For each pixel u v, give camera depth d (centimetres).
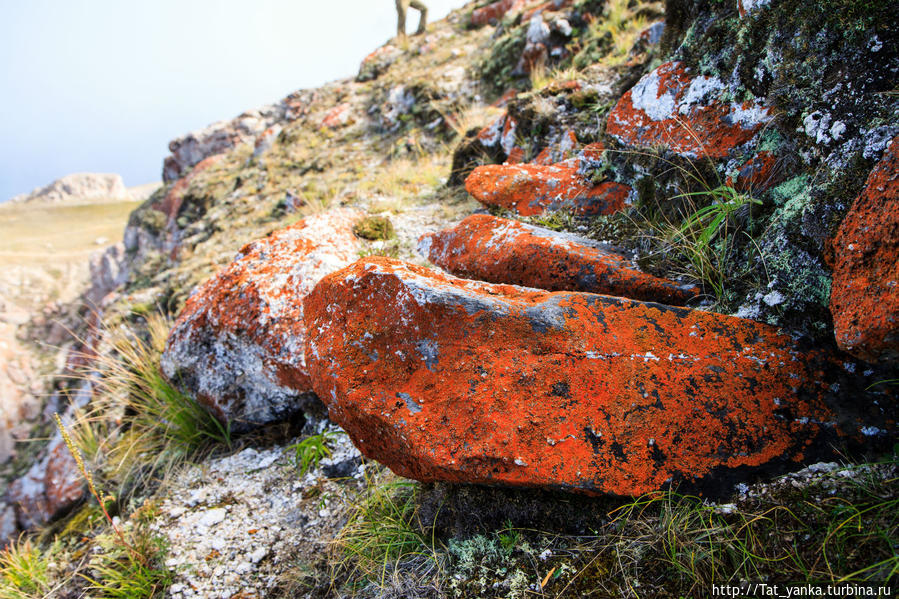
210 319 302
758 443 149
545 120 448
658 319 175
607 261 227
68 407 554
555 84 485
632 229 264
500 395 157
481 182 350
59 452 464
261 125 1583
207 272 630
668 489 147
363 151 884
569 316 172
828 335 161
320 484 250
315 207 628
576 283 228
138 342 396
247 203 868
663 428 153
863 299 134
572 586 147
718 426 152
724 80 233
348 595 186
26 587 252
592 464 148
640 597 137
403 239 422
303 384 281
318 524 228
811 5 185
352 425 175
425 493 198
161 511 263
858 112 164
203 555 229
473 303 169
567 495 160
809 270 167
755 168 209
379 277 175
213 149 1580
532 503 166
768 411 153
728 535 137
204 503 263
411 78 995
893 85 160
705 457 149
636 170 271
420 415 159
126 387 365
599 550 151
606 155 289
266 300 291
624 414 154
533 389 158
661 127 255
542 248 239
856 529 126
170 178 1647
